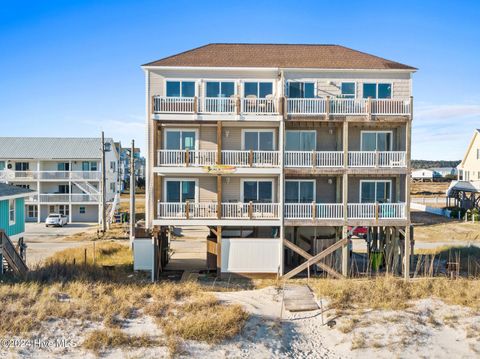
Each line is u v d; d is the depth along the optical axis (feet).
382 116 66.80
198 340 41.93
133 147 92.68
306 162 68.13
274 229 77.92
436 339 44.24
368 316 48.98
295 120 66.74
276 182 73.51
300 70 70.08
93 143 160.04
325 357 41.11
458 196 167.63
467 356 41.11
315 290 58.75
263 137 72.95
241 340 42.78
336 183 73.87
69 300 50.26
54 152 153.89
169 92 70.33
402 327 46.11
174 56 72.84
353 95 70.79
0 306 46.70
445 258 83.56
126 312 46.98
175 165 67.21
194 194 72.95
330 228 79.77
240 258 68.18
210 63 70.44
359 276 69.21
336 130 73.46
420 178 397.80
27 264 76.33
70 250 88.43
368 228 76.38
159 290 55.21
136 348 40.50
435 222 143.33
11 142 157.99
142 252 68.39
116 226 135.13
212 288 61.41
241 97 68.49
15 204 72.38
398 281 61.05
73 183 152.46
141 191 269.44
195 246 101.45
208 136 72.38
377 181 74.13
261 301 54.39
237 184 73.31
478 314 49.24
